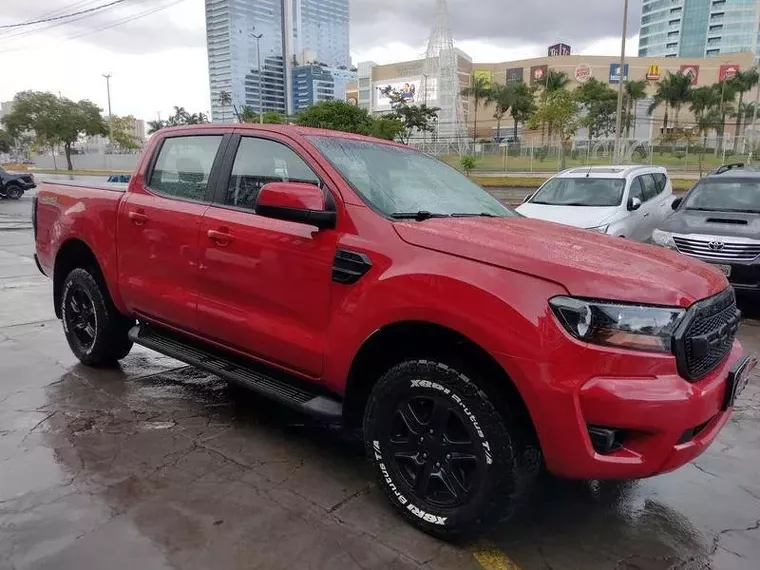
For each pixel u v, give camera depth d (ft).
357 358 9.45
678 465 7.94
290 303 10.31
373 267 9.14
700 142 155.12
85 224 14.60
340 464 11.13
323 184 10.34
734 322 8.98
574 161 154.92
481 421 8.18
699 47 419.95
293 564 8.25
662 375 7.56
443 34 324.60
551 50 369.71
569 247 8.96
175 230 12.33
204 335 12.19
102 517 9.16
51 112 190.60
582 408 7.55
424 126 229.45
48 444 11.47
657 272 8.29
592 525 9.58
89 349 15.33
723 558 8.86
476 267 8.29
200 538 8.73
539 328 7.65
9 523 8.91
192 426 12.53
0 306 22.25
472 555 8.62
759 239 23.94
